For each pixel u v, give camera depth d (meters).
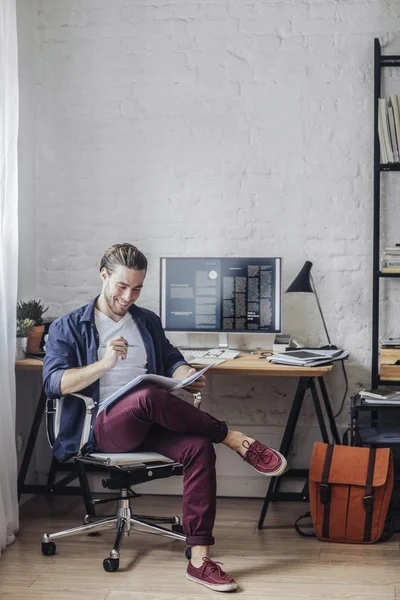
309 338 4.20
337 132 4.13
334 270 4.16
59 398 3.35
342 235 4.16
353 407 3.67
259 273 4.05
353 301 4.16
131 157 4.26
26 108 4.20
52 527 3.76
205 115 4.20
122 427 3.21
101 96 4.26
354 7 4.11
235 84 4.18
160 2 4.21
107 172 4.27
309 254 4.18
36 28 4.29
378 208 4.00
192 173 4.23
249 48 4.17
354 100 4.12
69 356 3.39
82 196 4.29
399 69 4.08
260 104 4.17
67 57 4.27
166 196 4.24
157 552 3.42
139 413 3.18
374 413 3.99
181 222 4.24
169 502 4.16
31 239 4.28
